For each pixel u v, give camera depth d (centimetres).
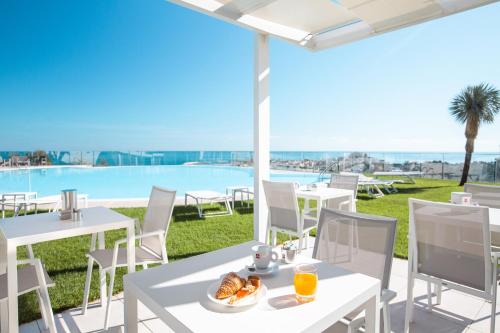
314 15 311
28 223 192
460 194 218
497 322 197
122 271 279
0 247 178
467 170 1200
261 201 346
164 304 92
